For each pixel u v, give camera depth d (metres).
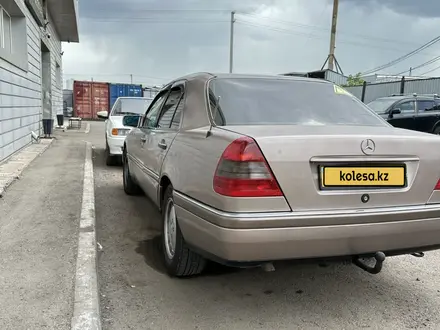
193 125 3.38
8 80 8.45
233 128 2.87
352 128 2.99
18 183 6.26
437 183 2.81
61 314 2.54
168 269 3.51
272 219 2.44
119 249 4.11
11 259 3.36
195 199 2.85
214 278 3.48
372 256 2.77
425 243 2.83
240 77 3.69
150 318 2.82
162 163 3.73
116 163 9.07
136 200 6.01
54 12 17.59
